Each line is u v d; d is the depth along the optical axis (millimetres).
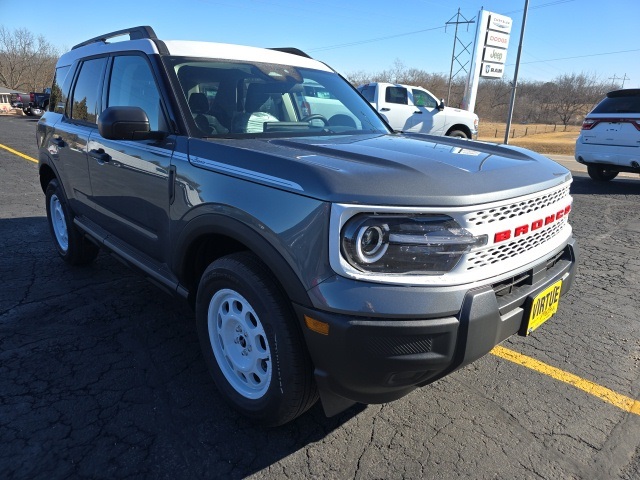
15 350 3090
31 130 18234
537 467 2230
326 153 2340
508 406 2660
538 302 2293
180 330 3387
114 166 3197
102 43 3840
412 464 2232
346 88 3887
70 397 2637
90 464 2180
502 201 2057
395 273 1878
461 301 1916
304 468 2197
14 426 2398
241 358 2443
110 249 3527
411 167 2117
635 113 8695
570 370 3025
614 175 10250
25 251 4992
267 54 3514
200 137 2656
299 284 1956
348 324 1834
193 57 3049
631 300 4113
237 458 2246
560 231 2695
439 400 2703
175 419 2490
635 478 2180
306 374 2119
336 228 1849
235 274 2227
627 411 2643
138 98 3090
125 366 2943
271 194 2080
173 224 2656
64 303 3771
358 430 2449
